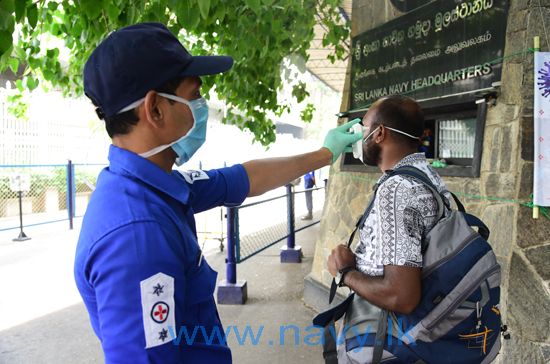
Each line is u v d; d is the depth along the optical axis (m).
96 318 0.98
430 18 3.27
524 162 2.50
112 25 2.28
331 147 1.77
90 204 1.01
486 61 2.78
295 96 4.83
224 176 1.52
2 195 10.45
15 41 3.31
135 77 1.00
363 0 4.16
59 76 3.49
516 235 2.50
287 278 5.55
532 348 2.41
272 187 1.64
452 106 3.06
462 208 1.66
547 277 2.41
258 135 4.49
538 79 2.43
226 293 4.61
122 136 1.08
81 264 0.95
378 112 1.66
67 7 2.40
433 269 1.36
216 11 2.53
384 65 3.79
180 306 0.96
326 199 4.64
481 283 1.34
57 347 3.67
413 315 1.38
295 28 3.36
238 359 3.34
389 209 1.42
